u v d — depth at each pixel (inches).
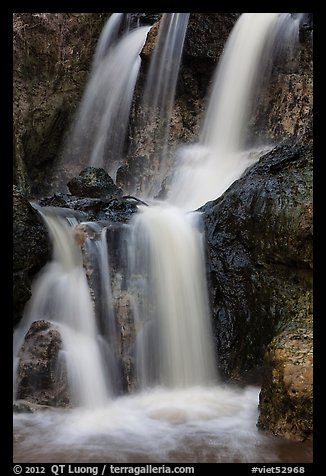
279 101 451.8
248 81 473.4
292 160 304.5
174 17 519.2
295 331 234.8
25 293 257.3
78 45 569.6
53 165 542.9
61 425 218.1
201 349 283.6
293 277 272.1
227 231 300.5
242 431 214.1
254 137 458.3
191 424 222.1
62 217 292.0
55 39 557.3
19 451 192.7
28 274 262.8
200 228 309.0
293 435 204.2
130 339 269.1
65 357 241.8
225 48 501.4
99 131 554.3
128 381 261.4
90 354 252.4
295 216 269.0
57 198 327.6
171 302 285.3
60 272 272.8
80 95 565.0
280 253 273.9
